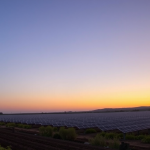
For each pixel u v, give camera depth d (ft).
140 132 127.54
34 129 161.79
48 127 114.73
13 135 112.88
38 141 88.69
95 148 70.03
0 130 147.02
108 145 78.84
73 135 98.02
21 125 182.29
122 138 101.30
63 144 79.56
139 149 68.59
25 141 88.74
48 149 69.62
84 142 89.45
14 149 71.56
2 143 85.51
